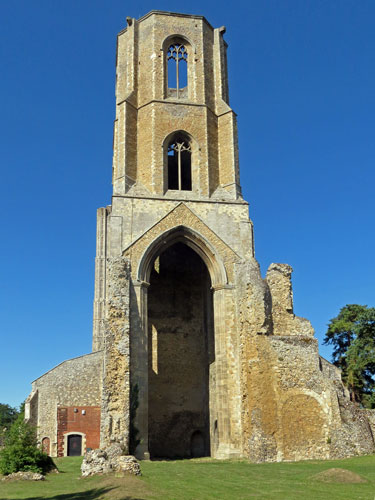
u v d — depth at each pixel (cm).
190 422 3666
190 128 3522
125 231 3139
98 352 4784
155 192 3300
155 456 3534
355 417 2777
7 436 2241
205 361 3762
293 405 2720
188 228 3225
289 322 3017
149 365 3706
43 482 1938
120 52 3966
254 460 2589
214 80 3784
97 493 1619
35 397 4669
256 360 2778
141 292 3005
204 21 3859
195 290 3938
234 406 2908
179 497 1525
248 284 2969
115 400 2691
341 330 5097
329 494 1497
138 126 3541
